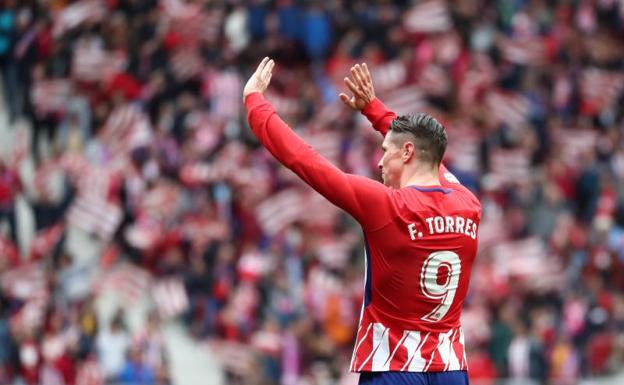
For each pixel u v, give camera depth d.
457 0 87.19
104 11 79.50
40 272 63.41
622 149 85.19
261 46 80.62
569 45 90.19
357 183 20.47
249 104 20.89
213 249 66.06
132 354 58.09
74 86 75.62
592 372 65.31
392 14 84.19
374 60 82.06
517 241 72.44
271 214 69.38
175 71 77.38
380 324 20.91
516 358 61.84
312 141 74.75
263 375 60.00
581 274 71.00
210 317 63.34
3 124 76.06
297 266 66.44
